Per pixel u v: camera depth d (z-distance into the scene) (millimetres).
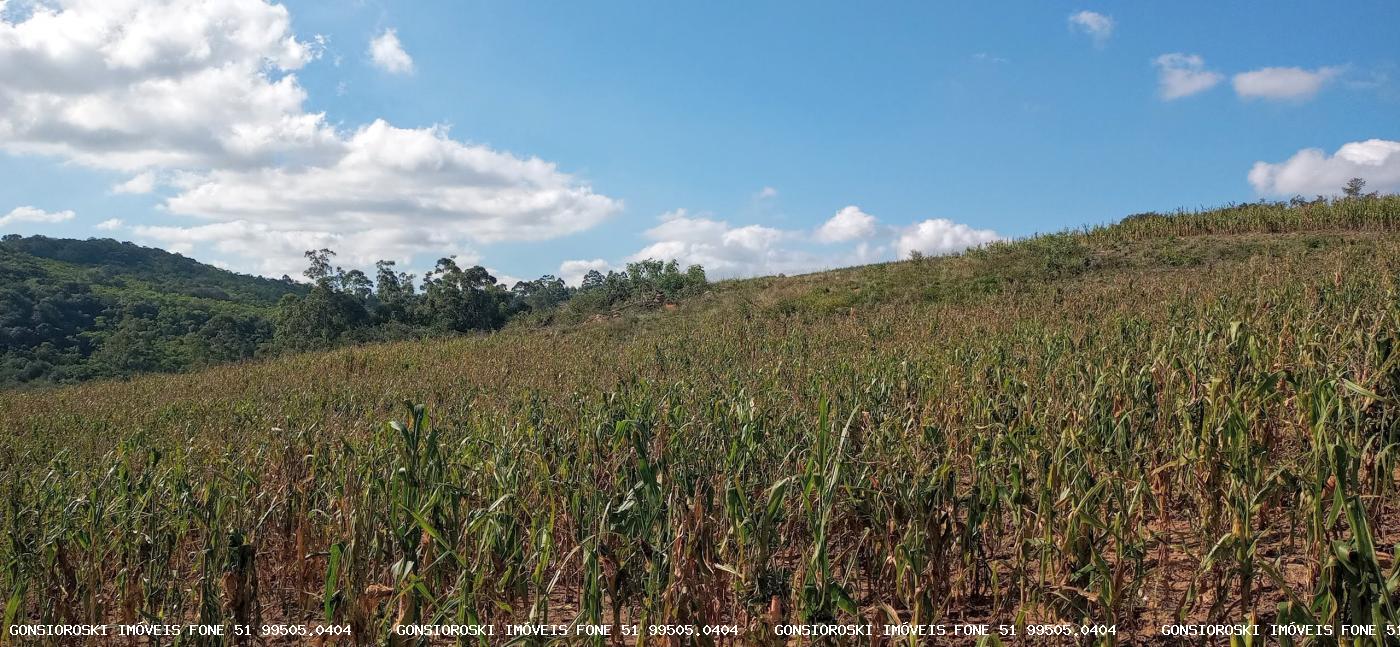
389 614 3623
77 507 4895
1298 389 4492
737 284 28625
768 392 7566
